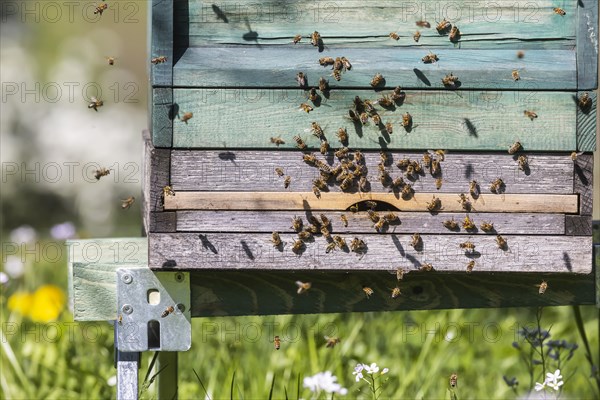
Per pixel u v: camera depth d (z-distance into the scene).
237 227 6.43
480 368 9.55
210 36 6.50
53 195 18.28
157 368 7.95
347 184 6.43
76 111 19.33
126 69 25.41
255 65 6.43
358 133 6.47
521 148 6.53
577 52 6.53
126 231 16.88
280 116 6.43
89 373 8.33
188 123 6.39
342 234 6.47
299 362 8.88
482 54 6.57
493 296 6.90
